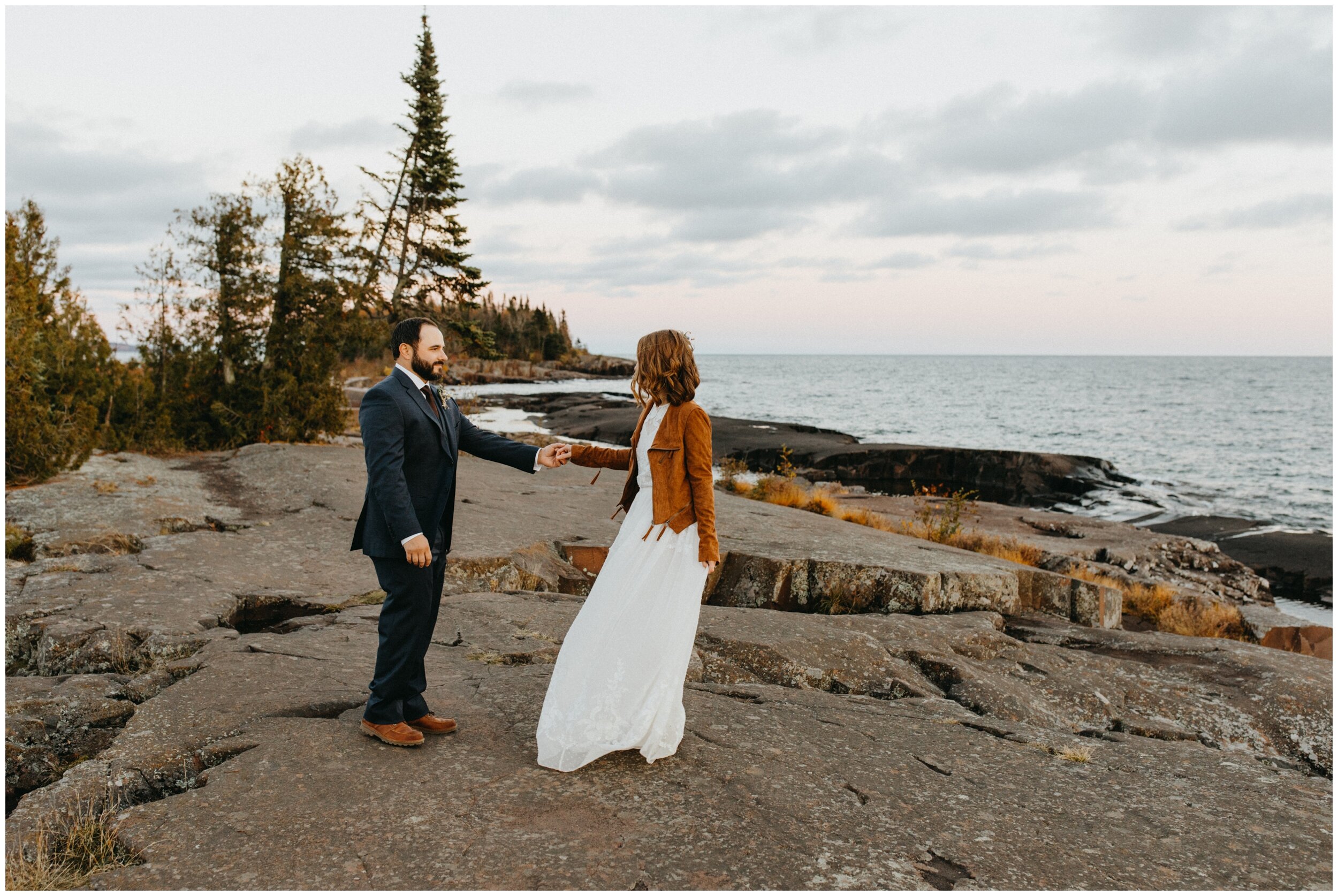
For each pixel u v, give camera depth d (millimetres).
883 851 2881
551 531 8852
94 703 4176
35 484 10469
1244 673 6055
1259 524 19891
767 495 15812
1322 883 2818
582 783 3264
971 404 75625
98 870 2592
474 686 4422
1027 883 2715
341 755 3434
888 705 4719
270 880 2523
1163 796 3580
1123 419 59469
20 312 14055
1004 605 7723
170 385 17234
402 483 3352
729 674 5238
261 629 5891
